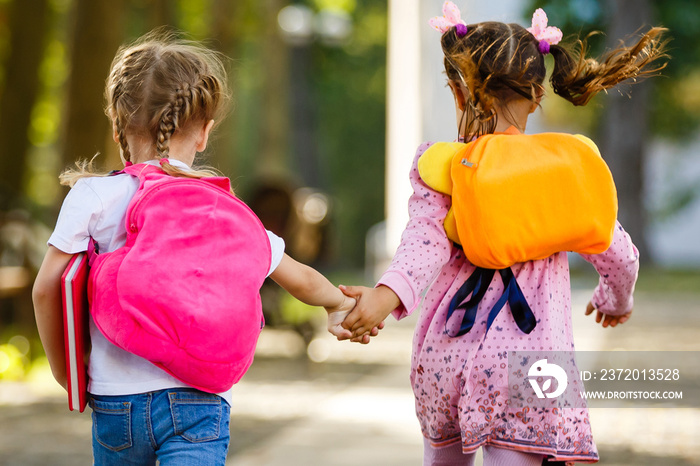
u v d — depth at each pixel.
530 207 3.99
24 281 13.33
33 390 11.53
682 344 14.18
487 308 4.12
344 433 8.66
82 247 3.71
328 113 54.88
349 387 11.58
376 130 55.81
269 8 27.30
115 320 3.53
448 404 4.14
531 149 4.05
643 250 36.28
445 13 4.45
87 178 3.79
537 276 4.15
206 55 4.18
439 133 21.66
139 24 24.39
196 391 3.64
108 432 3.68
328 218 13.85
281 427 9.04
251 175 51.84
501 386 4.04
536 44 4.38
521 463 4.03
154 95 3.85
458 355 4.11
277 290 13.46
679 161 50.09
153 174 3.74
